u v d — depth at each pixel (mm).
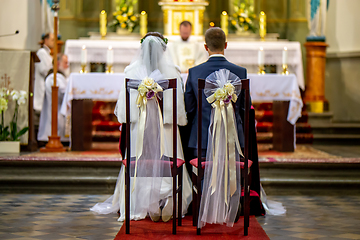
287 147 6422
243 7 9156
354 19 9211
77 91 6168
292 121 6305
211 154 3609
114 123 7633
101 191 5156
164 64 3971
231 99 3592
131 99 3906
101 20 8766
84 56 6426
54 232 3562
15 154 6039
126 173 3512
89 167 5344
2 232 3545
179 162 3695
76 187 5168
